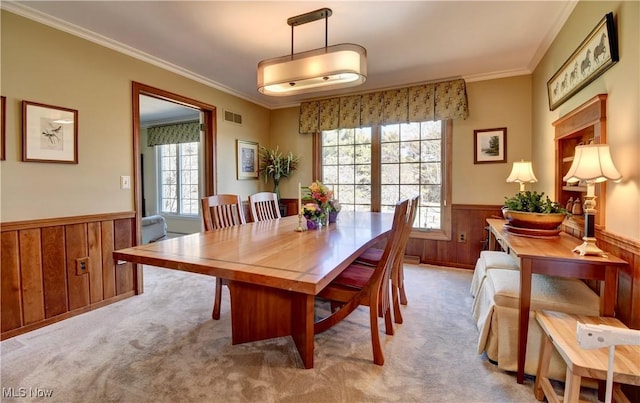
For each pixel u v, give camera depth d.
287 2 2.25
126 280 2.99
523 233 2.23
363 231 2.40
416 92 4.01
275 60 2.28
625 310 1.62
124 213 2.96
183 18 2.46
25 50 2.29
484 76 3.75
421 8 2.33
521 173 3.02
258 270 1.43
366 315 2.59
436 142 4.11
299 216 2.45
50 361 1.91
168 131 6.22
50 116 2.44
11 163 2.23
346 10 2.35
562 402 1.40
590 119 1.99
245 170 4.61
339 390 1.64
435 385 1.69
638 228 1.52
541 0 2.23
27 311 2.32
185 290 3.20
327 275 1.38
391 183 4.37
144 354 1.98
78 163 2.62
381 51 3.09
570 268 1.64
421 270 3.86
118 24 2.54
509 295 1.85
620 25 1.69
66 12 2.35
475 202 3.88
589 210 1.69
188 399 1.57
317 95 4.59
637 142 1.54
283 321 2.05
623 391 1.58
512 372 1.81
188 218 6.21
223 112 4.21
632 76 1.58
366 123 4.32
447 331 2.29
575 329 1.47
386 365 1.87
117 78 2.90
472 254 3.91
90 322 2.46
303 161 4.93
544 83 3.07
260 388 1.66
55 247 2.48
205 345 2.09
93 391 1.63
